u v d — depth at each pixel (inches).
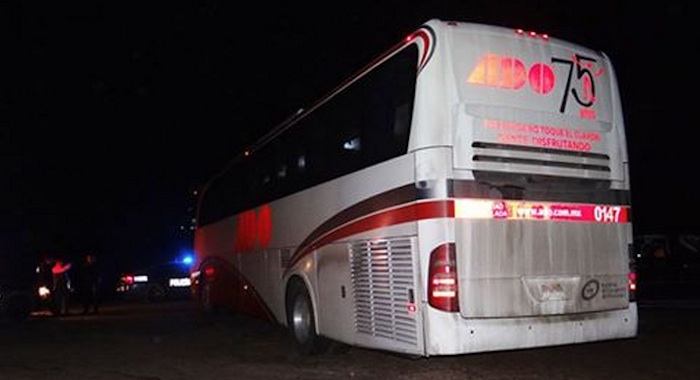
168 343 527.2
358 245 373.7
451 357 421.4
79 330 628.1
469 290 315.3
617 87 368.2
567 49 353.4
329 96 421.4
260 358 447.2
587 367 388.2
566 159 342.6
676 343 463.8
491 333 316.5
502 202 325.7
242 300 593.6
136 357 461.4
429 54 326.0
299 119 465.7
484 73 330.0
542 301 330.3
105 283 1229.1
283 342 522.6
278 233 497.0
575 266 341.1
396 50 351.3
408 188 329.7
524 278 327.3
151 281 1173.1
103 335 585.9
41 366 430.9
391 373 383.6
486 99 328.2
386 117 354.0
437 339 310.8
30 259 828.0
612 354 426.3
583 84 354.6
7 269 799.1
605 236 352.2
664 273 1122.0
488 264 319.9
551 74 345.7
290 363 425.4
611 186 357.7
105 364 435.2
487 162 323.6
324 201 418.3
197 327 636.1
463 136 321.1
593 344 458.6
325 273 412.8
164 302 1146.0
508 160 327.6
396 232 338.3
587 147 350.3
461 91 324.5
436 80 323.0
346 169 392.5
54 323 705.0
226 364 426.9
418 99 325.7
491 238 321.7
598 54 365.1
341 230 393.7
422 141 321.1
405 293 330.6
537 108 339.0
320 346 431.8
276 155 507.8
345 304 387.2
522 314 324.8
